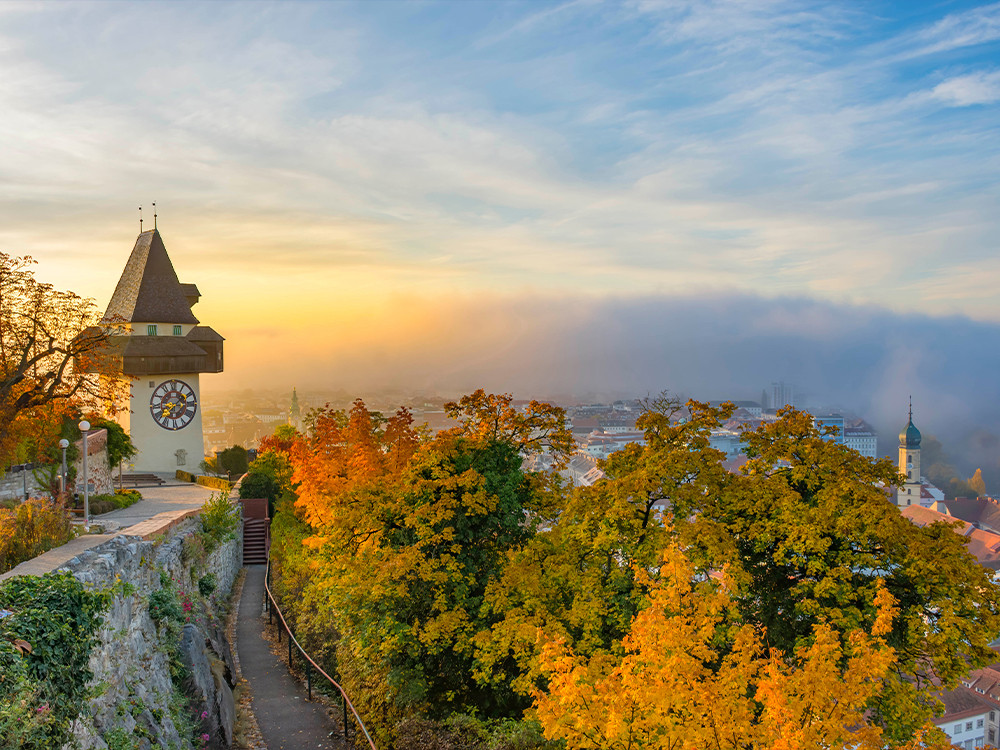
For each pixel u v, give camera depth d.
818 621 16.91
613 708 10.72
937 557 16.72
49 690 10.55
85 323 28.34
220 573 34.84
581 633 18.61
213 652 21.11
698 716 10.71
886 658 10.88
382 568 20.14
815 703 10.23
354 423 28.31
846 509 17.92
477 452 22.97
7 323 26.89
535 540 21.80
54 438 30.17
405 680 19.97
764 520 18.78
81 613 11.73
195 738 16.30
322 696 21.53
